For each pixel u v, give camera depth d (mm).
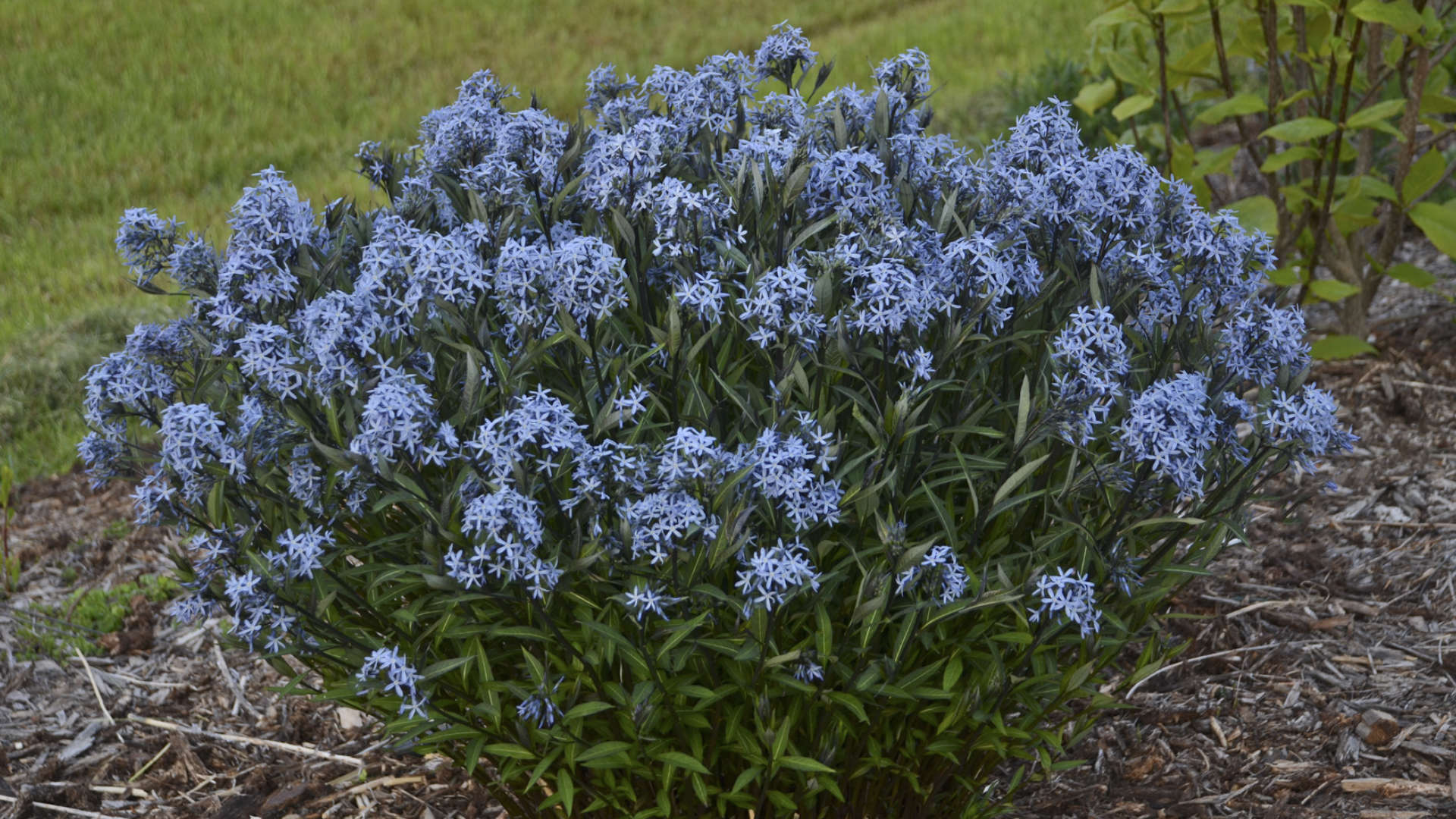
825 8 14859
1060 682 2467
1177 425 2105
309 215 2551
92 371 2396
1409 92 4895
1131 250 2557
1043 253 2600
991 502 2316
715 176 2682
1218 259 2533
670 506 2010
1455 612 3775
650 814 2465
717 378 2227
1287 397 2391
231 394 2471
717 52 13016
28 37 12641
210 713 4023
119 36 13023
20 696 4148
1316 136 4523
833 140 2707
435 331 2354
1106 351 2178
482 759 2746
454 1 14867
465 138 2699
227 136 10500
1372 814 3045
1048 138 2600
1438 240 4660
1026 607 2244
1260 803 3158
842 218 2338
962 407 2393
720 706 2354
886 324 2148
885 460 2158
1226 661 3742
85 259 8188
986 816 2801
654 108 3068
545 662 2260
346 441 2156
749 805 2354
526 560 2016
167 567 4922
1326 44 4547
